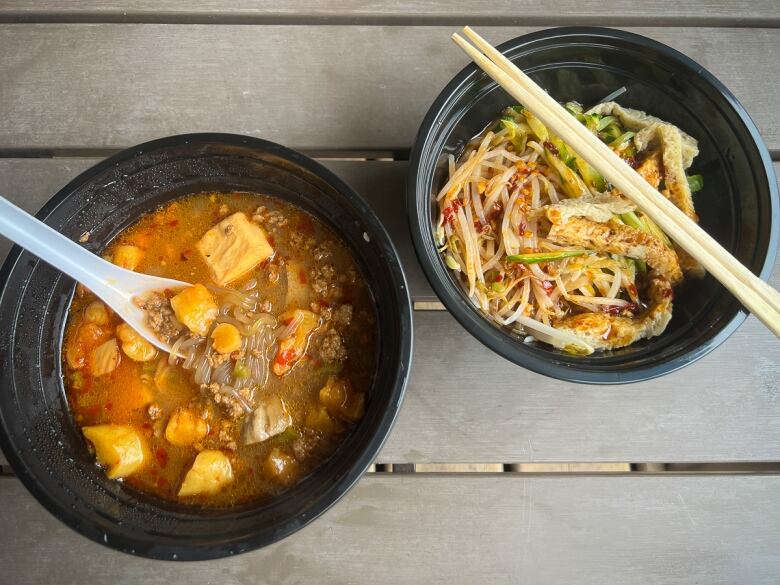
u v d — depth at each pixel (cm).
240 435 29
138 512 28
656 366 26
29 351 29
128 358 30
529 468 35
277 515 26
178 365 30
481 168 32
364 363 30
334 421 30
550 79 32
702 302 29
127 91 35
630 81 31
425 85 35
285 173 29
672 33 36
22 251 28
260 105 35
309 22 36
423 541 32
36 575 32
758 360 33
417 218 27
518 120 32
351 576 32
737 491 33
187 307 30
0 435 26
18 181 34
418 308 35
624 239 29
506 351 26
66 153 35
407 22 36
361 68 35
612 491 33
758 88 35
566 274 31
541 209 30
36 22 36
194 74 35
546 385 33
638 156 32
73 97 35
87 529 26
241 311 30
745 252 28
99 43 35
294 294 31
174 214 32
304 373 30
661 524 32
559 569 32
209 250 31
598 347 30
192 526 28
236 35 35
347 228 30
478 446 33
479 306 30
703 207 31
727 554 32
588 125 31
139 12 35
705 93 29
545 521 32
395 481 32
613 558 32
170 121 35
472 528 32
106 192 30
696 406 33
